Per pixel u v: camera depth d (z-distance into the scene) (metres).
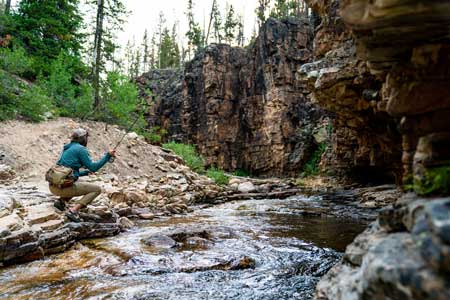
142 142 15.80
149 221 8.68
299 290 4.06
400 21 2.12
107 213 7.11
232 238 6.75
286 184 19.78
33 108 13.13
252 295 3.88
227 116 27.91
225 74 28.14
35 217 5.83
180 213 10.43
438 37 2.29
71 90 16.22
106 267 4.64
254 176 26.38
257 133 26.30
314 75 7.45
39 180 9.82
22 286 3.98
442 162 2.28
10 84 13.46
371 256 1.88
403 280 1.52
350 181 19.02
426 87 2.49
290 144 24.84
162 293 3.85
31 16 19.77
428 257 1.46
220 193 14.77
